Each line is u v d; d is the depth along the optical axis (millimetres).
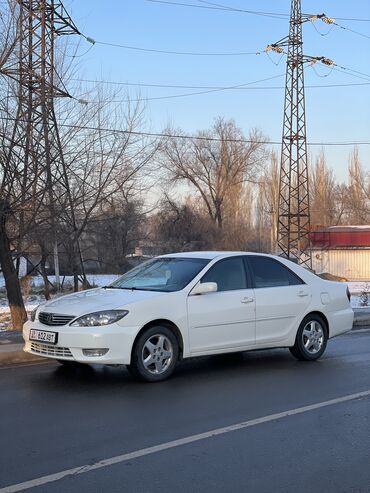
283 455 4809
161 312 7367
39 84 12750
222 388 7121
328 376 7887
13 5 12172
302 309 8844
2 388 7055
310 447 5008
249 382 7477
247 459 4711
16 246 13375
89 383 7324
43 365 8477
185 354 7594
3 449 4922
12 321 13492
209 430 5457
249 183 68438
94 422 5684
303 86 42812
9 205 11789
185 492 4070
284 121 43531
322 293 9164
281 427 5570
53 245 15438
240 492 4074
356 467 4551
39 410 6098
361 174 69500
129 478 4309
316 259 50500
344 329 9469
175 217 58781
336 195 75188
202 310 7730
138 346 7223
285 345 8688
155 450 4906
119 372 7977
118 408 6184
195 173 65125
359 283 40781
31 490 4098
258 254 8711
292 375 7934
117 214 15789
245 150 66250
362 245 49281
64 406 6254
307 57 42500
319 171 73312
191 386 7207
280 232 48219
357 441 5172
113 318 7047
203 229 59969
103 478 4309
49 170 12148
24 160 11812
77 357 6992
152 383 7340
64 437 5230
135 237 39844
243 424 5652
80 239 18672
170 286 7863
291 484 4215
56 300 7898
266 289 8492
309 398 6688
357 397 6754
